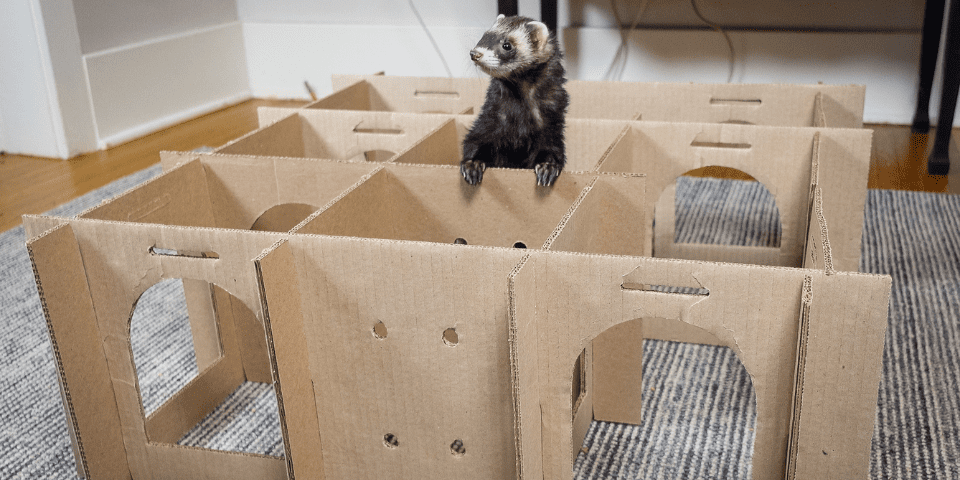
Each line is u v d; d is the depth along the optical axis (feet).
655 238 5.94
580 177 4.19
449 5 11.88
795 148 5.10
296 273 3.47
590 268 3.13
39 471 4.25
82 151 10.14
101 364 3.93
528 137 5.13
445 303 3.31
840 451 3.14
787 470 3.20
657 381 4.93
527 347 3.17
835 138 5.02
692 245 5.87
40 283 3.52
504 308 3.23
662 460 4.17
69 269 3.68
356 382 3.63
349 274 3.40
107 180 9.06
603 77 11.34
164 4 11.34
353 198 4.10
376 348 3.52
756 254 5.70
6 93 9.91
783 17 10.46
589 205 3.87
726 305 3.04
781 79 10.61
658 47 10.94
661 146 5.33
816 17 10.34
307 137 6.01
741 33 10.52
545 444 3.54
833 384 3.02
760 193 8.11
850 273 2.85
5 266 6.82
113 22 10.46
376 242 3.30
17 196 8.62
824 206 5.25
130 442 4.12
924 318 5.52
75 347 3.75
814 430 3.13
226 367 4.95
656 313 3.14
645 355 5.26
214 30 12.28
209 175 4.83
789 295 2.94
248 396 5.00
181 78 11.70
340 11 12.51
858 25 10.22
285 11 12.76
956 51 7.97
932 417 4.43
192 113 11.94
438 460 3.67
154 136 10.94
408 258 3.28
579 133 5.49
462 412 3.51
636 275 3.10
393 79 7.25
